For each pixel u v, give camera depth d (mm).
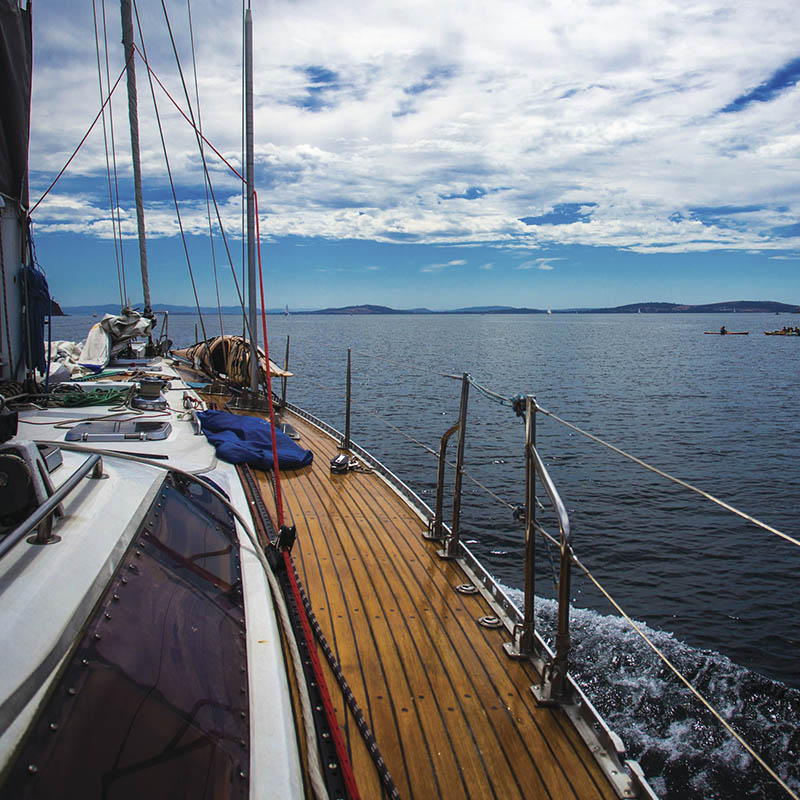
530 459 3404
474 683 3297
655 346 85625
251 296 9930
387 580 4504
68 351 11320
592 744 2826
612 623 7961
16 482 2109
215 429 7473
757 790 5352
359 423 22250
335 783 2473
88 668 1719
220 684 2197
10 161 5480
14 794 1313
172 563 2590
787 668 7273
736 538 11562
